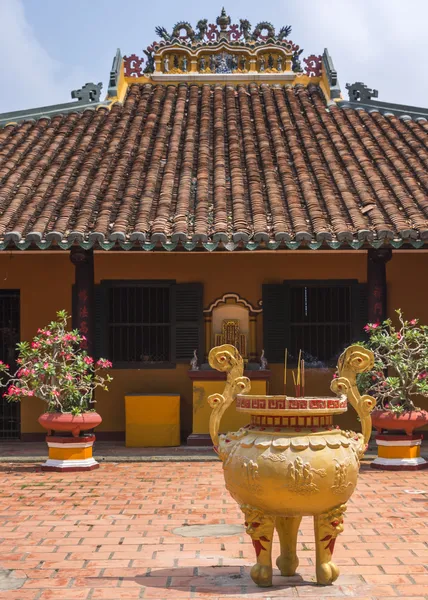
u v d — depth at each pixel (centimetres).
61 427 1028
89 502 832
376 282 1148
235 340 1324
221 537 680
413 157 1346
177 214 1136
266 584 541
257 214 1137
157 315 1332
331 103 1566
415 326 1327
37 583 556
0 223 1100
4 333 1330
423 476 979
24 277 1328
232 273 1334
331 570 543
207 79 1670
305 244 1080
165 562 607
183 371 1322
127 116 1512
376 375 1055
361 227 1095
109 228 1098
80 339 1059
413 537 679
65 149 1363
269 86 1666
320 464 511
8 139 1422
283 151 1359
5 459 1109
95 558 619
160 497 855
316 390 1317
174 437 1247
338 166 1305
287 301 1323
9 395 1042
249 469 518
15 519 754
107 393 1318
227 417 1234
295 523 567
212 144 1408
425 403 1315
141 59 1673
